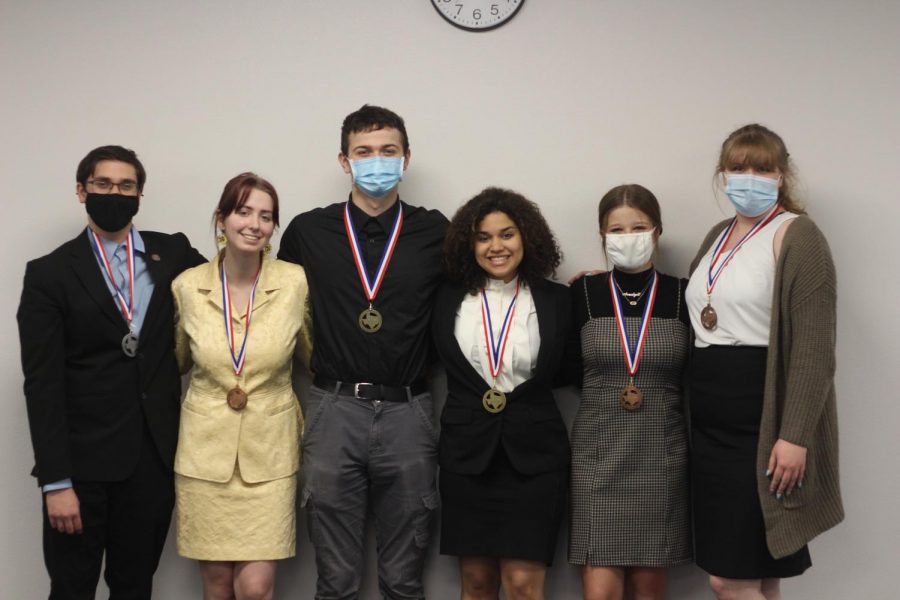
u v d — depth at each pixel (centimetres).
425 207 297
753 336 238
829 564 292
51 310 243
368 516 293
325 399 259
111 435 245
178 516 256
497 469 257
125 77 298
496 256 255
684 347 261
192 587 297
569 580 293
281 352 252
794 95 291
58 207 298
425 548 268
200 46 298
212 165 298
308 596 296
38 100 298
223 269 256
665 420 259
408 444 259
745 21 292
